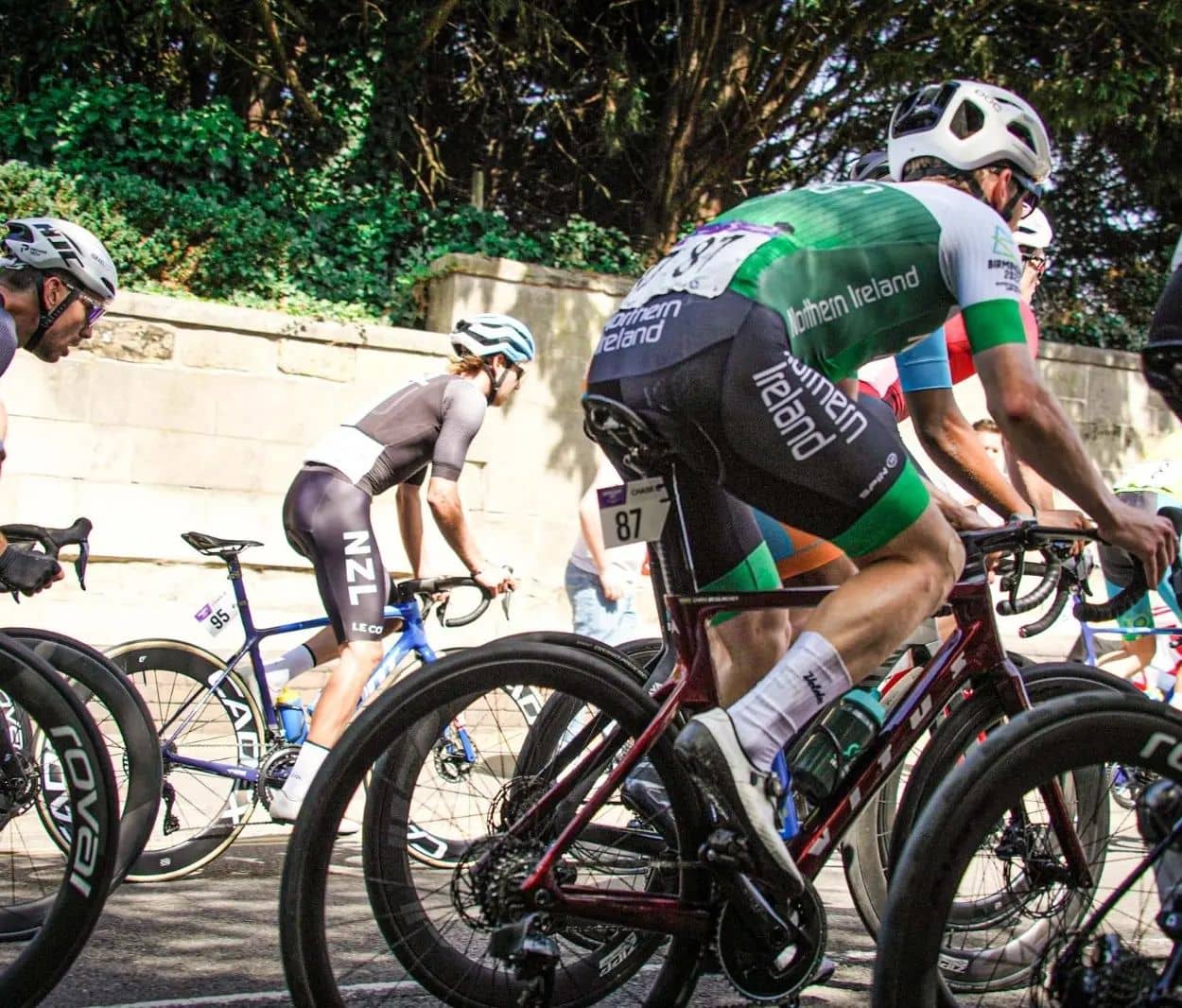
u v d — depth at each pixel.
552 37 9.55
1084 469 2.20
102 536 6.95
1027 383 2.19
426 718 2.34
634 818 2.42
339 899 2.41
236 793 4.21
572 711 2.50
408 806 2.34
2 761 2.51
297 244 8.14
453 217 8.91
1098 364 9.49
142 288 7.58
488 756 2.52
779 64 9.65
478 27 9.95
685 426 2.18
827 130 10.68
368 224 8.73
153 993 2.79
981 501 2.95
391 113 9.32
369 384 7.59
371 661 4.14
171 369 7.12
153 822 2.88
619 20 10.37
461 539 4.41
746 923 2.23
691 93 9.64
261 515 7.32
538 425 8.04
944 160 2.52
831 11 9.19
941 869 1.97
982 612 2.52
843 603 2.16
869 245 2.24
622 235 9.48
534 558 7.99
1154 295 10.96
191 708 4.17
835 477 2.14
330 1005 2.16
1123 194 11.05
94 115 8.02
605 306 8.27
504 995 2.40
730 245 2.22
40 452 6.82
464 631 7.65
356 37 9.34
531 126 10.53
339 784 2.18
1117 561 5.18
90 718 2.40
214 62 9.27
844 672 2.13
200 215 7.80
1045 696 2.66
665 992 2.41
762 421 2.14
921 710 2.46
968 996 2.56
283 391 7.37
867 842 2.74
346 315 7.98
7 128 7.94
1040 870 2.37
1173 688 5.66
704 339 2.15
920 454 8.05
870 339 2.28
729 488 2.23
